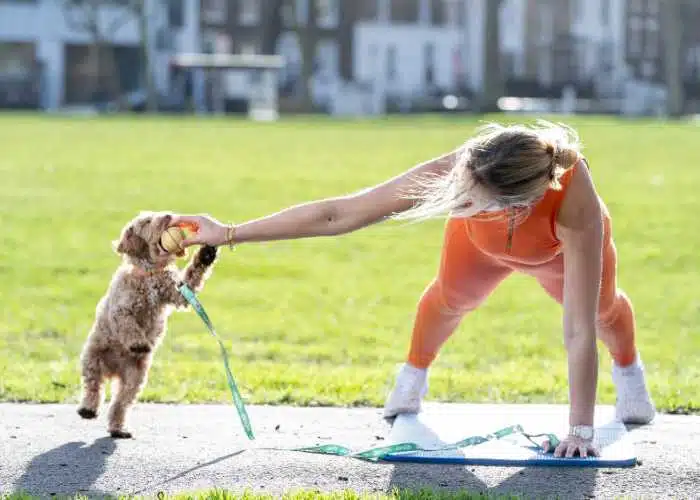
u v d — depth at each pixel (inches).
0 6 2583.7
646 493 233.8
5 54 2608.3
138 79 2716.5
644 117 2448.3
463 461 252.8
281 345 396.5
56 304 465.4
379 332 425.4
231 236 251.3
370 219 250.5
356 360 378.3
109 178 933.2
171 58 2623.0
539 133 234.8
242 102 2514.8
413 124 1774.1
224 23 2817.4
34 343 390.3
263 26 2810.0
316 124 1775.3
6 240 626.8
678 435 277.9
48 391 314.3
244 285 521.0
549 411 302.7
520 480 241.1
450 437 272.8
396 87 2913.4
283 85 2832.2
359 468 248.5
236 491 230.8
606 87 2888.8
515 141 230.5
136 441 266.4
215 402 310.5
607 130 1605.6
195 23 2785.4
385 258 604.1
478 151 231.9
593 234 244.1
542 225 243.6
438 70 2940.5
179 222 253.3
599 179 964.0
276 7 2815.0
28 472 241.4
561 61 2952.8
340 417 295.1
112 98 2659.9
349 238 666.8
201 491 225.5
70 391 315.9
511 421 289.4
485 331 429.4
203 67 2397.9
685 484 239.3
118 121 1795.0
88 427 277.9
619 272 564.4
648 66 2999.5
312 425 285.9
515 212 241.1
